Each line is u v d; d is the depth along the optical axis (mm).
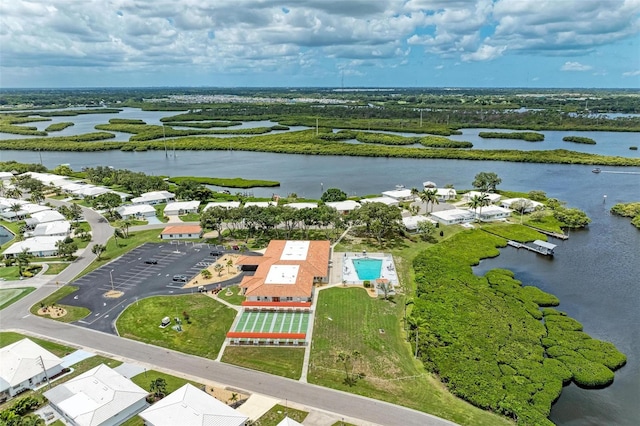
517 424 69562
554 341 94062
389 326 100188
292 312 106000
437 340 92625
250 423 70000
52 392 74812
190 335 96438
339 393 77625
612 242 157875
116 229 158250
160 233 162500
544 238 160375
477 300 110938
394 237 159875
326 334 96625
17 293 116312
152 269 131125
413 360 87750
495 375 81500
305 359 87812
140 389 75250
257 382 80750
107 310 107250
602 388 81875
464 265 134000
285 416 71688
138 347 92188
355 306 109188
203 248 147750
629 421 73500
